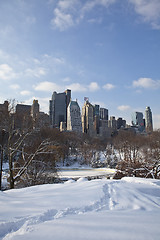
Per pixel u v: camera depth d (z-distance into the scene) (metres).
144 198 6.43
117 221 3.75
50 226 3.55
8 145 17.23
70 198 6.09
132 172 31.50
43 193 7.18
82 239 2.80
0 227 3.65
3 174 28.86
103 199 6.08
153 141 55.50
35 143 23.33
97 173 57.50
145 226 3.37
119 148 79.38
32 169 20.09
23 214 4.42
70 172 60.16
